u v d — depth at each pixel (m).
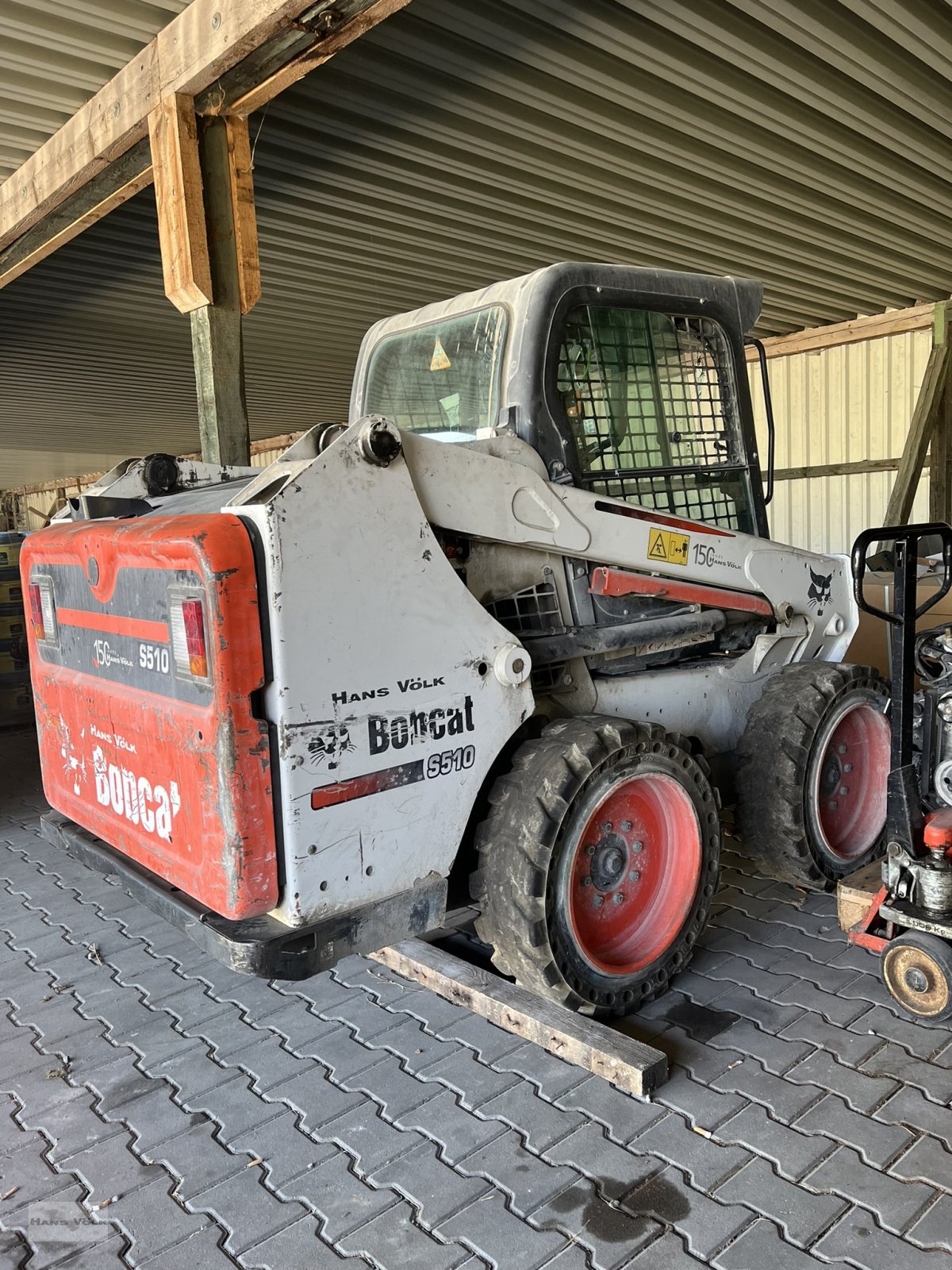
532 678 2.98
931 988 2.68
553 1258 1.94
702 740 3.49
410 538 2.40
